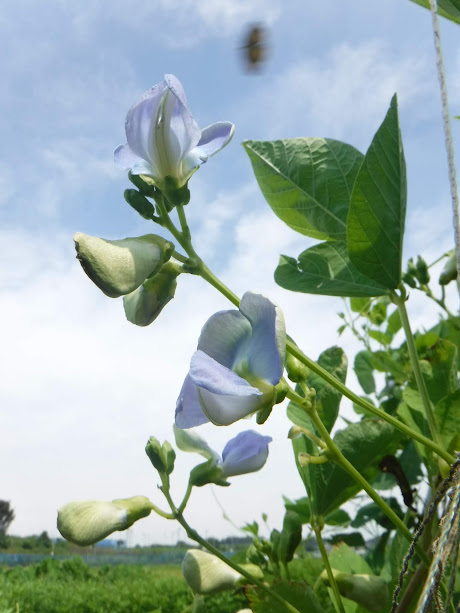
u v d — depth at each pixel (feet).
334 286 0.64
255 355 0.42
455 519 0.31
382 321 1.17
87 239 0.40
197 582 0.56
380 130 0.53
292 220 0.70
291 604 0.52
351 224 0.55
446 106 0.33
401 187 0.54
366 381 1.18
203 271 0.45
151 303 0.44
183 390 0.43
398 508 0.96
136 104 0.46
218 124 0.48
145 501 0.49
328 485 0.58
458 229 0.32
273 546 0.58
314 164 0.69
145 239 0.43
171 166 0.46
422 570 0.52
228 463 0.51
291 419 0.61
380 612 0.56
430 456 0.64
